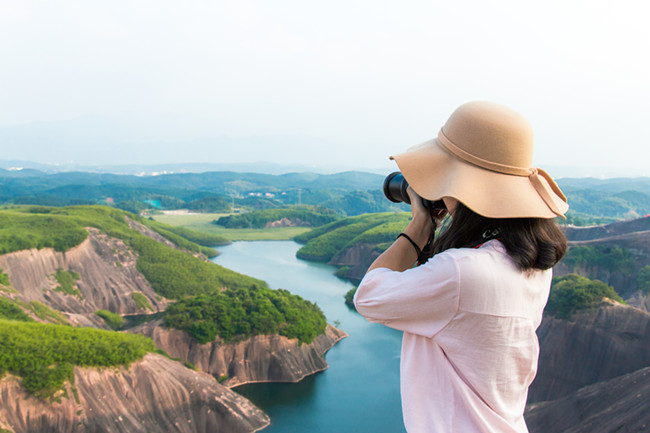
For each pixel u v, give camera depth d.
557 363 49.91
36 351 34.88
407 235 2.46
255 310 53.62
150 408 37.09
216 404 39.31
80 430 33.62
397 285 2.15
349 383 47.94
